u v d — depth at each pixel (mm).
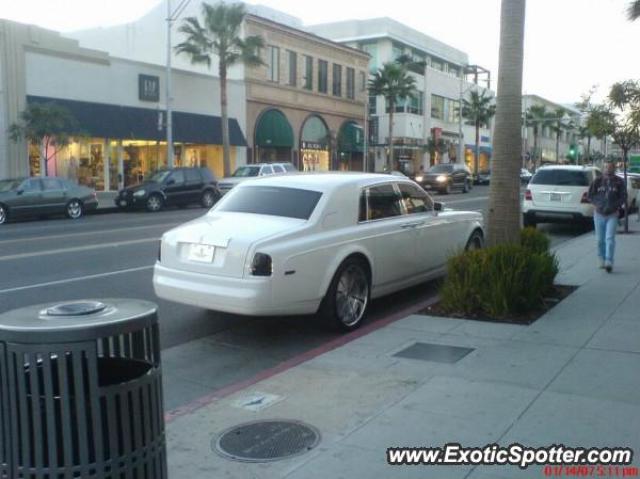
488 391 5234
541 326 7172
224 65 35156
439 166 41375
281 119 43031
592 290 8953
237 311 6746
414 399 5117
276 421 4809
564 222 17797
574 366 5809
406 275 8641
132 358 3094
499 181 8648
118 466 2762
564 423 4582
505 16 8469
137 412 2818
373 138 55656
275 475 4012
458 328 7191
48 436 2686
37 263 12086
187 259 7133
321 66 47438
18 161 27484
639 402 4941
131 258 12766
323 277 7156
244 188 8117
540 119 82250
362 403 5082
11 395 2693
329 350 6625
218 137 36969
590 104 19953
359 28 59594
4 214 20922
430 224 9070
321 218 7359
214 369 6457
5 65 26891
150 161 34250
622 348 6316
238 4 35750
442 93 64812
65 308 2906
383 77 50281
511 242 8633
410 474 3934
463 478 3859
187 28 35438
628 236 15281
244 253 6727
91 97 30516
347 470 4020
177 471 4090
